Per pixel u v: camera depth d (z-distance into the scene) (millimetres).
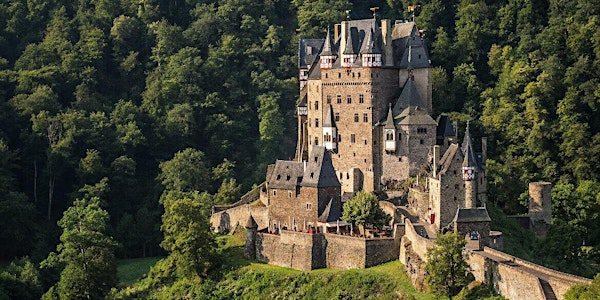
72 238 188500
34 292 199000
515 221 194000
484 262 149375
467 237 163250
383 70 198875
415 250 165625
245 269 182750
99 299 186625
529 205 197375
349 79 199875
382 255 172625
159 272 193625
